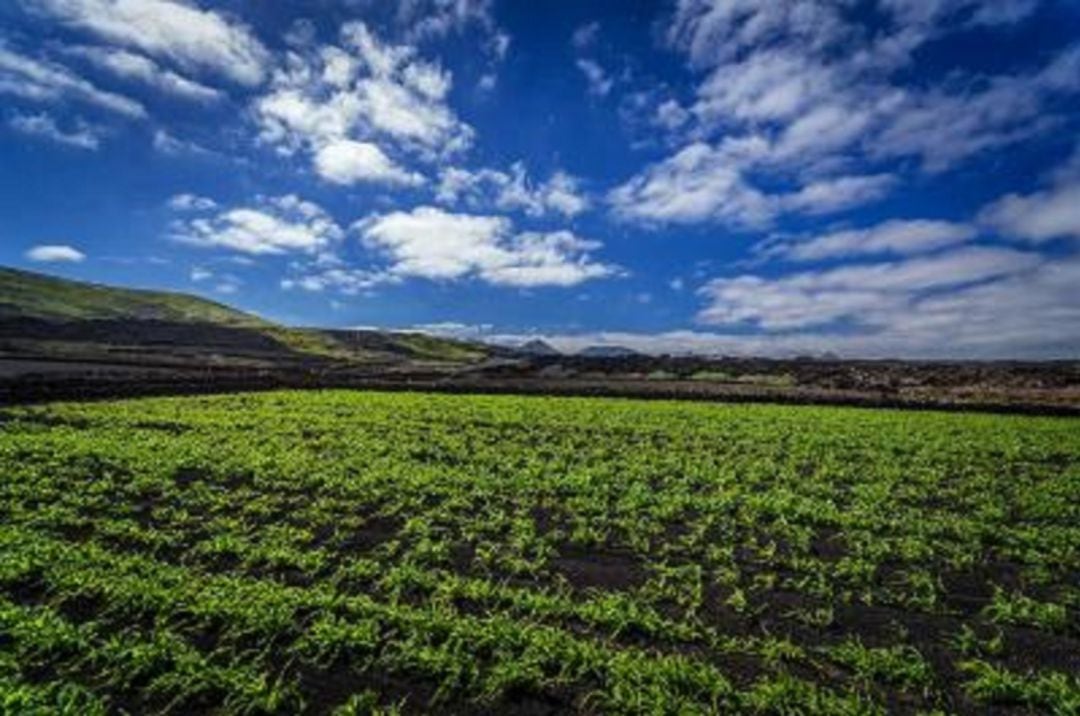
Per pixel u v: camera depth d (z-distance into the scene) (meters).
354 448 29.62
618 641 12.46
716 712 10.05
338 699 10.51
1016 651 12.45
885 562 16.98
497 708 10.35
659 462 27.88
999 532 18.88
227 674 10.65
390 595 14.02
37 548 15.59
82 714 9.70
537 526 19.39
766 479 25.67
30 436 30.08
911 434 35.75
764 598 14.62
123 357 110.69
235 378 66.31
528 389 58.59
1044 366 90.06
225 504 20.72
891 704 10.63
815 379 86.38
